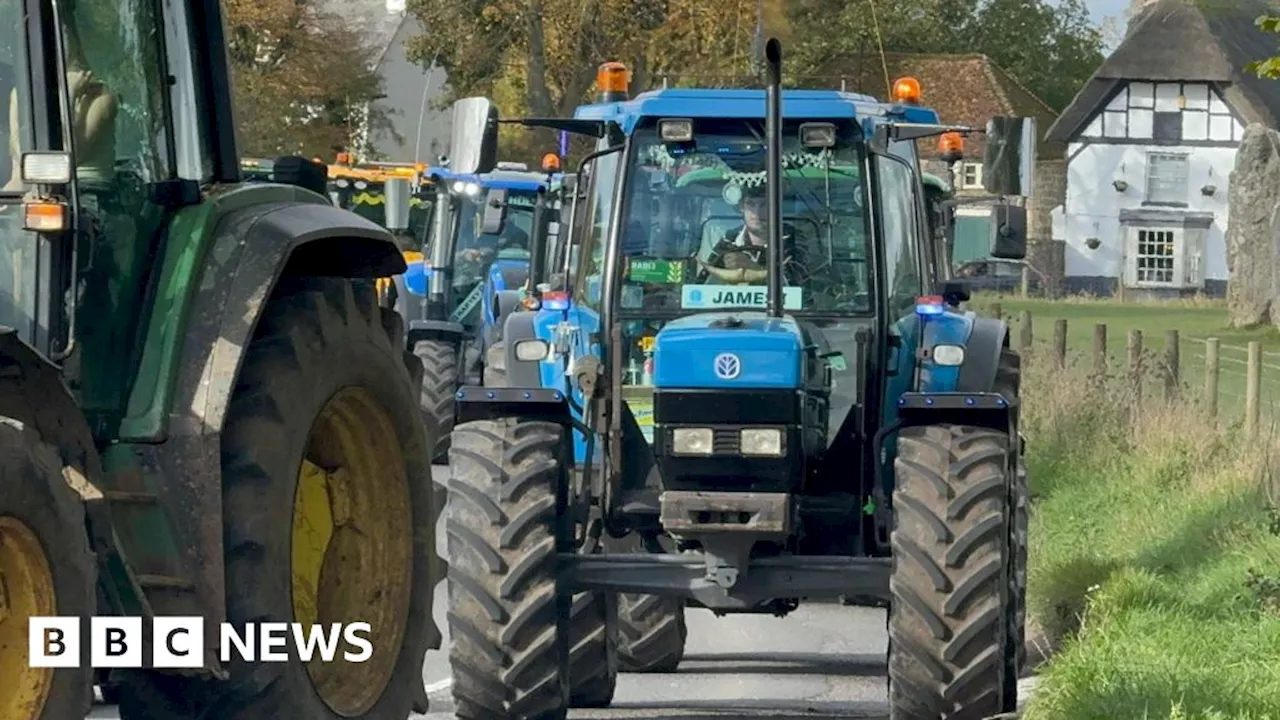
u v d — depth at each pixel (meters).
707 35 89.38
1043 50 169.50
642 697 18.14
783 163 16.91
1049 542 24.89
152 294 11.41
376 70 107.56
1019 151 17.19
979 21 167.00
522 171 41.38
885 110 17.53
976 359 17.02
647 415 16.47
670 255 17.05
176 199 11.73
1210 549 22.44
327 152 92.12
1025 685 18.25
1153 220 143.50
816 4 71.62
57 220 10.52
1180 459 27.80
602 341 17.00
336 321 12.41
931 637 14.94
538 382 17.44
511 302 26.58
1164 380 33.06
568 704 16.42
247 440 11.38
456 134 17.05
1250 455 25.80
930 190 19.83
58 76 10.89
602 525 16.56
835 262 16.81
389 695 12.83
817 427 15.98
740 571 15.24
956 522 15.14
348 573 12.99
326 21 93.19
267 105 89.12
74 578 9.86
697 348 15.04
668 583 15.53
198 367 11.22
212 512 10.98
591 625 17.03
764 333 15.12
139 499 10.97
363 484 13.09
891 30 141.25
